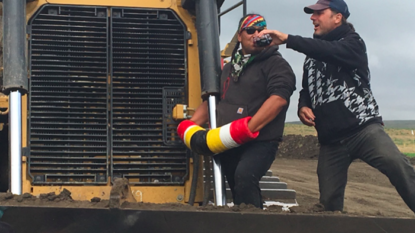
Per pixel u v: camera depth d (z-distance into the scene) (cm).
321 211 307
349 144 386
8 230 267
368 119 378
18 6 375
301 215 283
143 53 425
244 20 391
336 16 400
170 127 421
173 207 291
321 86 397
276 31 373
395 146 363
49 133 404
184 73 430
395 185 359
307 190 1066
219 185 374
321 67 400
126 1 430
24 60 370
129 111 418
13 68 362
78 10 421
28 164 398
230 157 396
